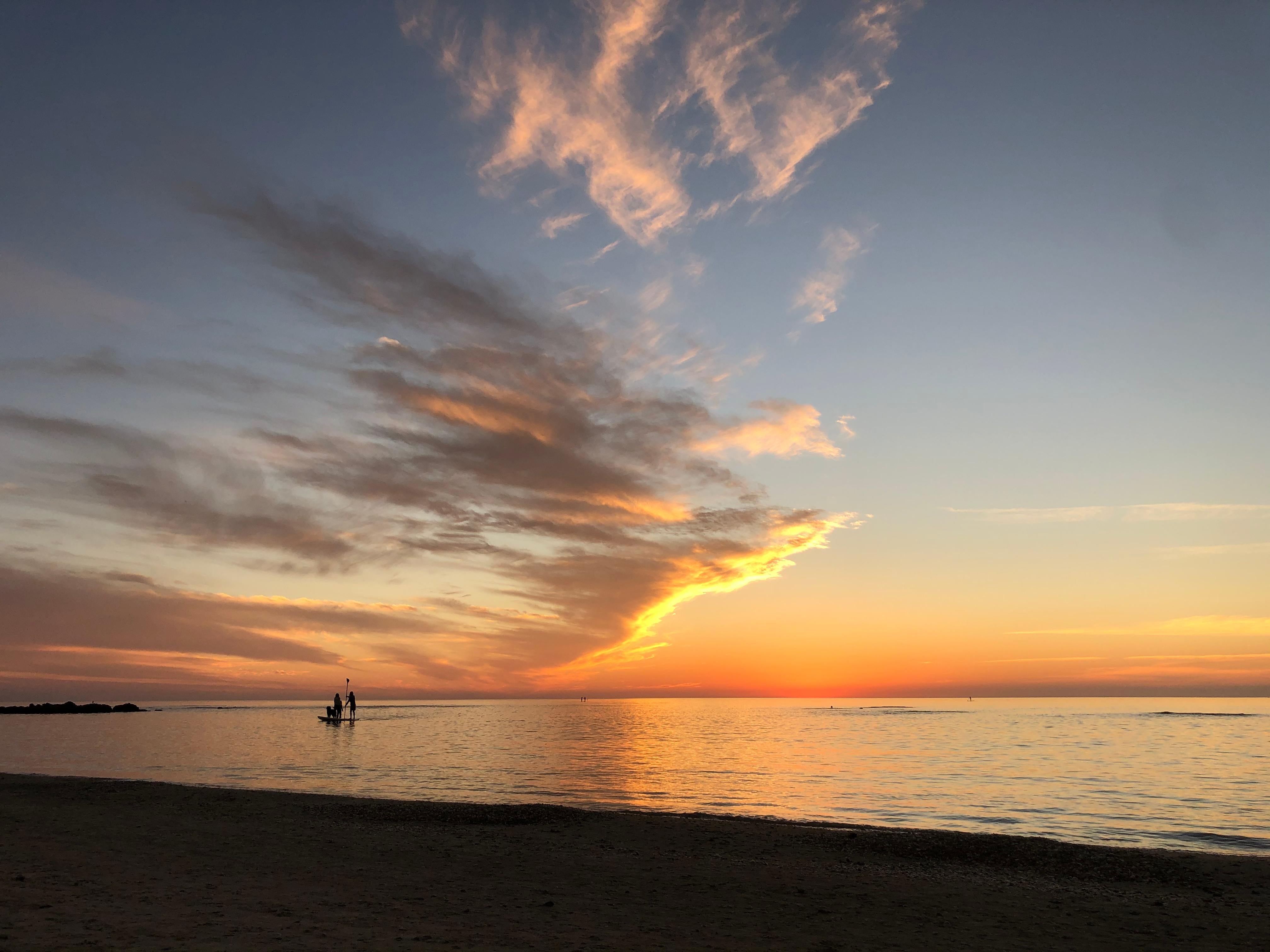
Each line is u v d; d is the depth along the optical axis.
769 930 13.59
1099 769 53.59
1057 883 18.17
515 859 19.66
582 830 24.28
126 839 20.67
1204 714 196.50
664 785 42.81
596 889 16.55
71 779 35.81
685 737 89.62
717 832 24.39
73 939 10.80
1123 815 33.44
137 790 31.55
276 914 13.05
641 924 13.64
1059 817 32.84
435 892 15.61
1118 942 13.35
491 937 12.23
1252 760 61.09
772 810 33.97
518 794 37.88
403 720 139.00
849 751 69.19
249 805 28.05
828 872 19.00
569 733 98.44
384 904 14.36
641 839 23.02
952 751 70.44
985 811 34.59
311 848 20.30
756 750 70.38
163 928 11.66
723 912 14.86
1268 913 15.54
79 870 16.36
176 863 17.64
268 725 113.00
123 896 13.89
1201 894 17.16
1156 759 62.28
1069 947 12.96
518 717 169.00
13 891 13.96
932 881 18.19
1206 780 47.00
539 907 14.71
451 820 25.59
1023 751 70.00
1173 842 27.36
